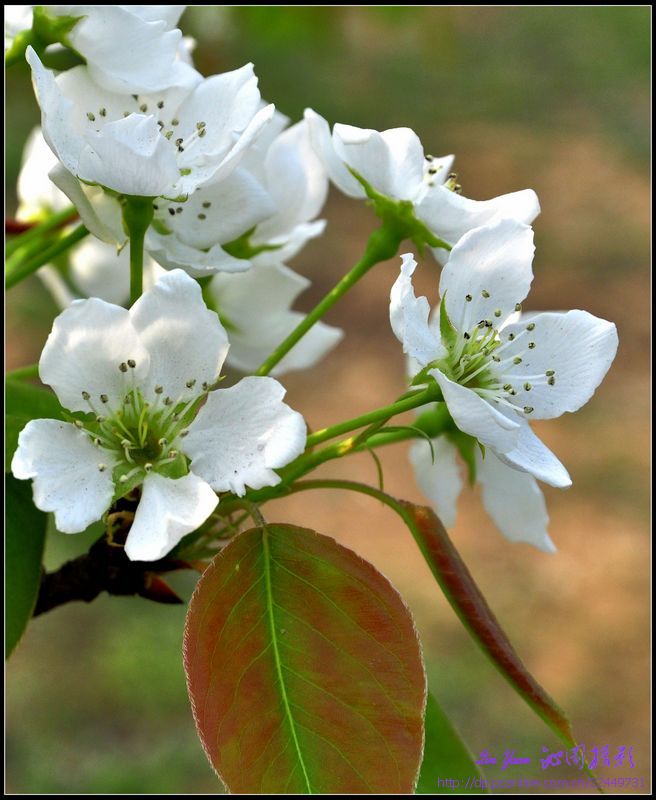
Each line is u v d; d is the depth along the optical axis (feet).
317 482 1.09
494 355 1.10
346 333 4.43
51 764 2.54
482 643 1.08
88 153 1.05
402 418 2.79
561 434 4.01
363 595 1.03
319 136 1.14
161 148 1.05
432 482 1.21
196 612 1.02
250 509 1.06
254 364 1.21
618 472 3.84
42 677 2.77
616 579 3.42
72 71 1.11
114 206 1.10
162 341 1.06
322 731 1.01
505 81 6.42
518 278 1.09
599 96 6.47
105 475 1.05
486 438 1.04
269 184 1.16
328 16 2.18
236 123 1.10
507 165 5.74
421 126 5.90
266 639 1.02
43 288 3.77
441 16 3.09
